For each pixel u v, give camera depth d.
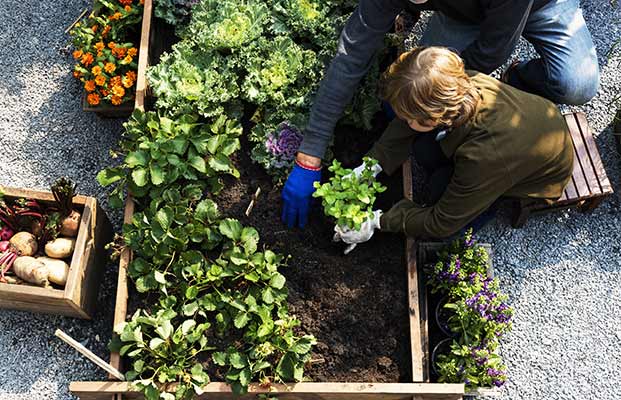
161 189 2.69
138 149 2.70
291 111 2.78
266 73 2.75
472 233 2.88
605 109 3.25
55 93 3.24
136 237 2.62
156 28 3.03
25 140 3.16
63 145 3.16
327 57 2.81
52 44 3.33
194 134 2.77
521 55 3.33
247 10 2.85
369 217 2.47
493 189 2.32
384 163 2.66
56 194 2.57
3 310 2.89
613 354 2.90
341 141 2.84
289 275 2.70
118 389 2.43
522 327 2.93
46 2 3.39
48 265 2.62
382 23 2.40
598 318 2.95
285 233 2.74
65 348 2.85
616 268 3.02
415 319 2.56
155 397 2.41
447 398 2.47
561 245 3.05
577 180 2.89
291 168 2.74
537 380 2.86
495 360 2.55
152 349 2.45
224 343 2.59
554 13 2.78
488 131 2.22
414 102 2.07
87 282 2.69
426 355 2.57
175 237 2.58
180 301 2.62
